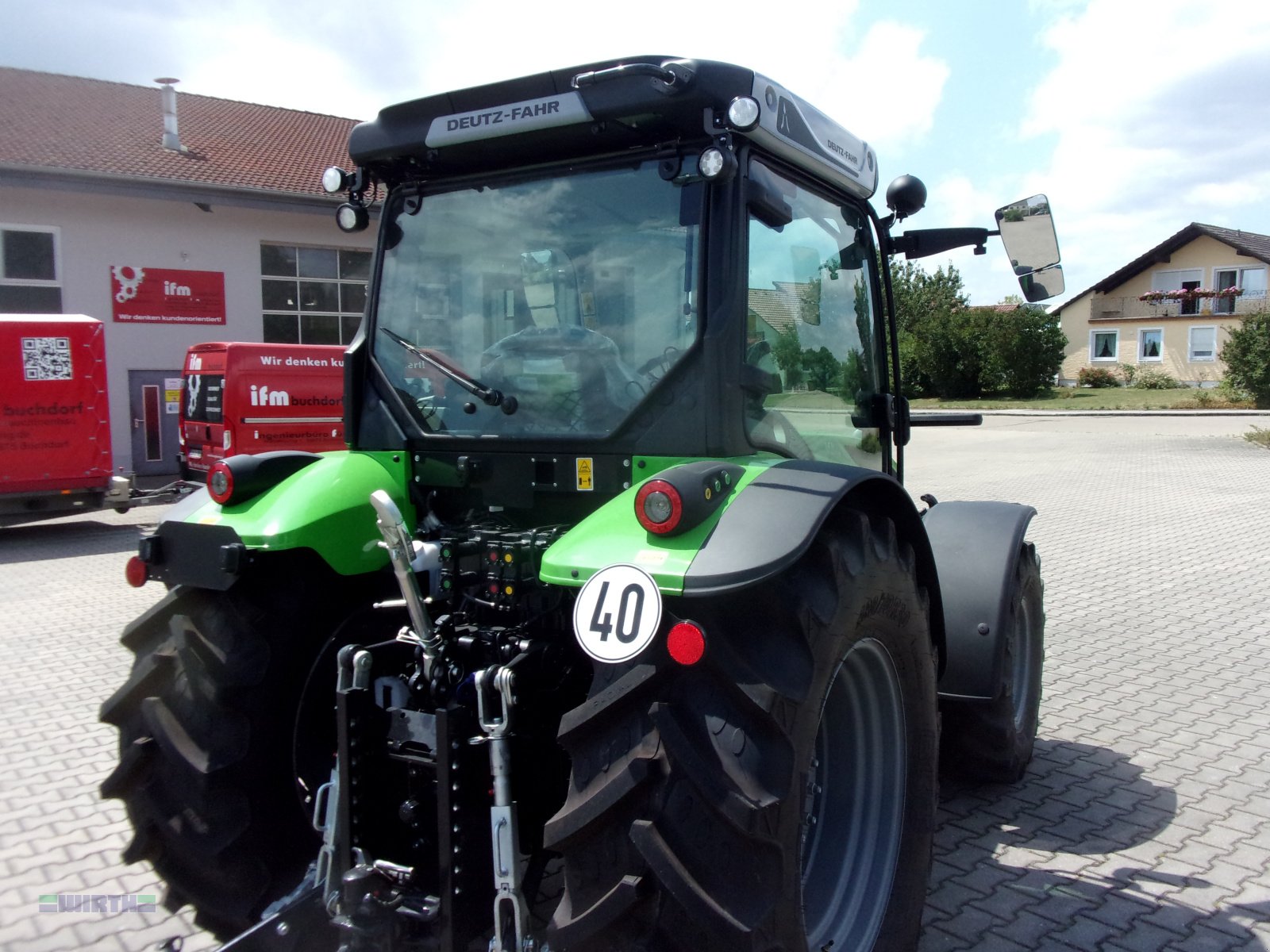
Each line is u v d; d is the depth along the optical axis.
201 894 2.60
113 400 16.91
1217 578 8.62
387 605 2.99
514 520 2.79
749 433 2.54
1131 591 8.12
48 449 11.69
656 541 2.11
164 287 17.25
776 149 2.66
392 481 2.92
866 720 2.65
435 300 2.94
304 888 2.44
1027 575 4.04
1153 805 4.01
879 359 3.54
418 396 2.93
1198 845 3.67
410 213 3.02
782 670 2.07
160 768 2.58
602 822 1.94
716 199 2.49
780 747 2.01
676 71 2.35
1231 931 3.09
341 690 2.38
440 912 2.25
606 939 1.94
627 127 2.55
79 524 12.84
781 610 2.12
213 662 2.59
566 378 2.69
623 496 2.33
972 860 3.55
